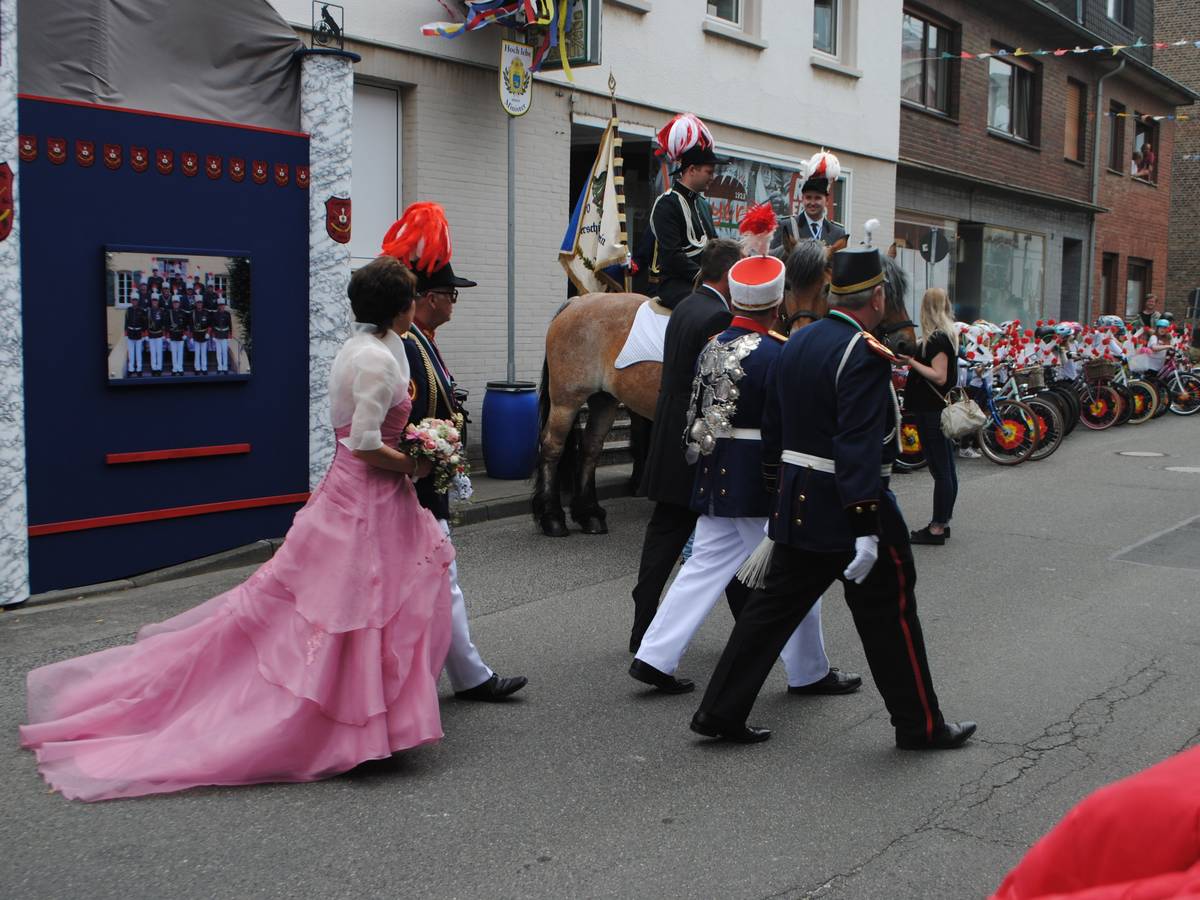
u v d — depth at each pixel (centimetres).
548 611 641
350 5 938
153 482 698
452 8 1014
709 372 482
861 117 1602
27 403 636
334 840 362
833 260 416
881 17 1623
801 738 454
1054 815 381
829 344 406
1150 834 169
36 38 660
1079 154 2459
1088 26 2380
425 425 427
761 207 635
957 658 552
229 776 398
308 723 400
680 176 796
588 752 439
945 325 798
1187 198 3119
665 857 353
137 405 686
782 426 425
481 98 1058
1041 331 1505
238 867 344
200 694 421
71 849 353
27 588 636
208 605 456
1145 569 740
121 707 425
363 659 402
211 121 714
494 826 374
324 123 768
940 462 809
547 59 1065
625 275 1074
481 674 492
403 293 419
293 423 775
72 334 653
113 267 666
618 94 1203
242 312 736
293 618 408
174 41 717
